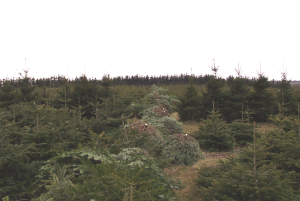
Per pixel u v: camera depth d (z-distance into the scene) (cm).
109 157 426
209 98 1377
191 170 609
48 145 546
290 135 527
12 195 418
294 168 462
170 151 664
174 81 4031
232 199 354
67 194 305
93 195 284
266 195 350
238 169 384
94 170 321
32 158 534
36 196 445
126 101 1492
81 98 1158
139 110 1305
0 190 401
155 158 535
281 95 1392
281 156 478
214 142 790
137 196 272
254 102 1342
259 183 354
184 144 668
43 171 443
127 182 261
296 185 416
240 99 1352
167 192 362
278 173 382
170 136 709
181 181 539
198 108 1380
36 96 1320
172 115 1581
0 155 425
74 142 606
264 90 1380
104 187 302
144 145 584
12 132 572
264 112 1334
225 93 1371
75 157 427
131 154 452
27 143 538
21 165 455
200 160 675
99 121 764
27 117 761
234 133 881
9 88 1279
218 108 1348
